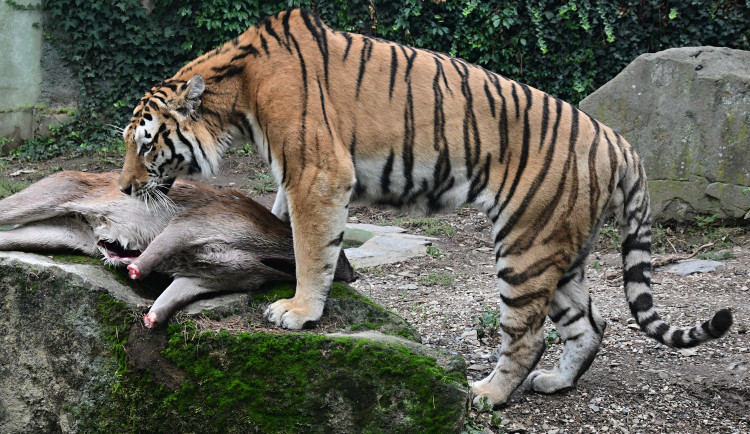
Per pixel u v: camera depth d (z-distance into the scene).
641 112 8.65
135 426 3.64
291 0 12.01
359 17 12.11
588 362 4.53
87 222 4.09
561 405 4.39
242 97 3.96
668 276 7.10
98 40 11.75
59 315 3.82
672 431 4.14
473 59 12.17
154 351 3.63
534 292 4.14
